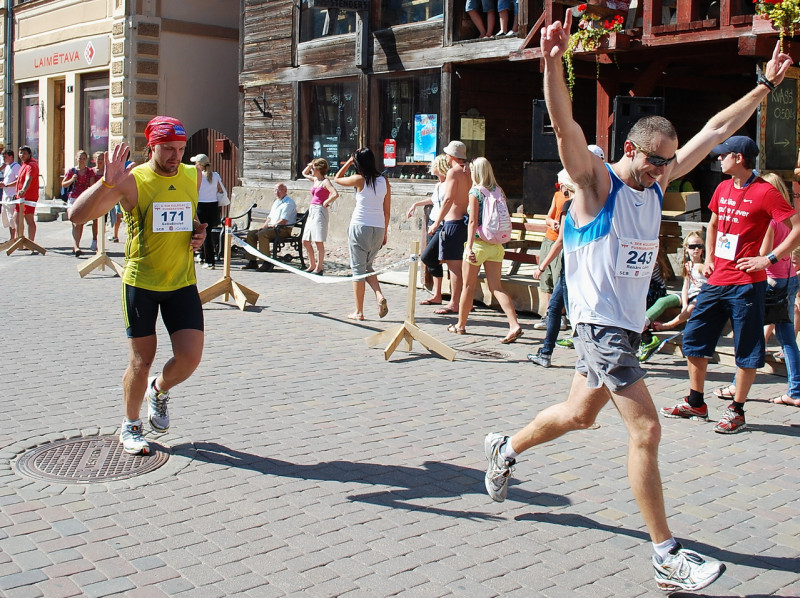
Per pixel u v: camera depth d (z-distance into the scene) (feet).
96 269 45.78
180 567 13.19
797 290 24.17
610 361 12.95
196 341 17.51
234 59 78.28
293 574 13.05
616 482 17.22
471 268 29.99
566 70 40.22
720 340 28.58
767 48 31.83
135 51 72.84
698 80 44.93
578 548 14.25
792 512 16.05
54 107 86.07
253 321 32.89
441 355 27.53
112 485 16.35
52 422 19.94
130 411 18.02
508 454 15.15
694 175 47.34
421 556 13.78
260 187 65.57
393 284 42.83
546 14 38.63
